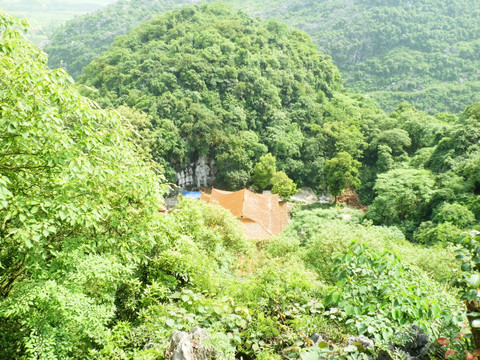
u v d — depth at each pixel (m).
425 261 17.34
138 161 9.59
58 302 5.62
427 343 6.21
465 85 148.50
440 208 37.94
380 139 70.75
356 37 186.62
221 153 66.69
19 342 6.30
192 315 6.86
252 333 6.91
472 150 48.31
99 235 8.24
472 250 4.18
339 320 7.26
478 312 3.88
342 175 57.44
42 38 184.75
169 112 65.88
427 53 172.88
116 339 6.41
